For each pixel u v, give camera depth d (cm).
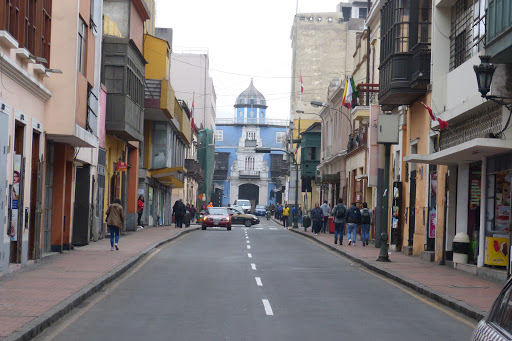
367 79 4069
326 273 2066
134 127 3428
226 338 1026
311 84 8388
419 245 2698
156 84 4131
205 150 8675
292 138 7925
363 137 4319
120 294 1495
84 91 2253
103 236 3231
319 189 7031
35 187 1984
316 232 4350
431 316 1288
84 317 1195
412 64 2628
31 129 1870
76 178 2764
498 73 1759
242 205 9625
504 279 1767
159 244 3050
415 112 2805
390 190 3322
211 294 1516
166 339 1012
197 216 6781
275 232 4997
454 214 2312
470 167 2219
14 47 1616
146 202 4741
